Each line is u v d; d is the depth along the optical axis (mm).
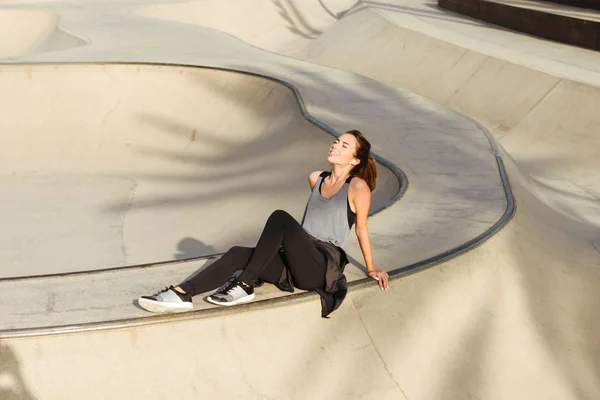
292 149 12344
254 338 5238
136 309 5219
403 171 9695
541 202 10000
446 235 7082
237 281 5113
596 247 8820
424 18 24906
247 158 13211
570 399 6219
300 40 29062
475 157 10453
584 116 14289
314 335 5422
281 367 5242
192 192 12453
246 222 10516
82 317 5066
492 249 7047
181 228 10898
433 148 10945
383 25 23172
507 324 6551
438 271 6316
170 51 18188
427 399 5598
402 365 5641
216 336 5145
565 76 15391
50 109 14953
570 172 13383
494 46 19422
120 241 10633
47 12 26766
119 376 4883
